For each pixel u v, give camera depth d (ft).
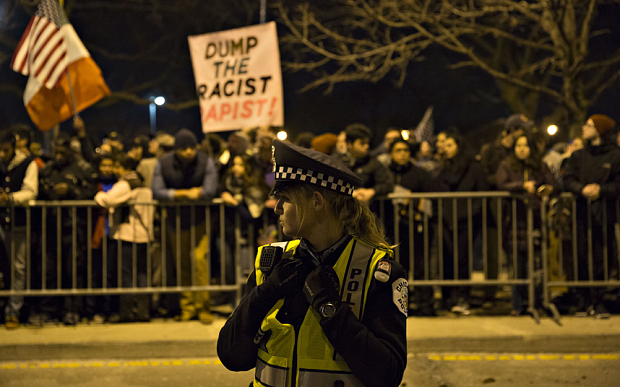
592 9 35.50
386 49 43.27
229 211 22.12
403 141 21.77
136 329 20.31
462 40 60.13
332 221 6.48
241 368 6.66
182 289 20.88
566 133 40.27
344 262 6.28
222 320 21.71
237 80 23.22
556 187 21.56
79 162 21.83
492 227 22.33
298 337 6.18
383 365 5.92
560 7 35.99
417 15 40.42
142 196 21.52
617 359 18.31
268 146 22.59
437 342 18.74
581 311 21.83
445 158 22.59
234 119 23.26
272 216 21.99
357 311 6.14
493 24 47.24
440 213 21.07
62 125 76.89
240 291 21.13
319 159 6.40
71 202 20.85
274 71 22.95
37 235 21.27
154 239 22.31
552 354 18.79
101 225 21.40
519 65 52.65
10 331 20.26
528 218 20.88
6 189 20.70
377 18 42.65
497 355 18.67
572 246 22.97
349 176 6.46
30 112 23.06
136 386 16.42
